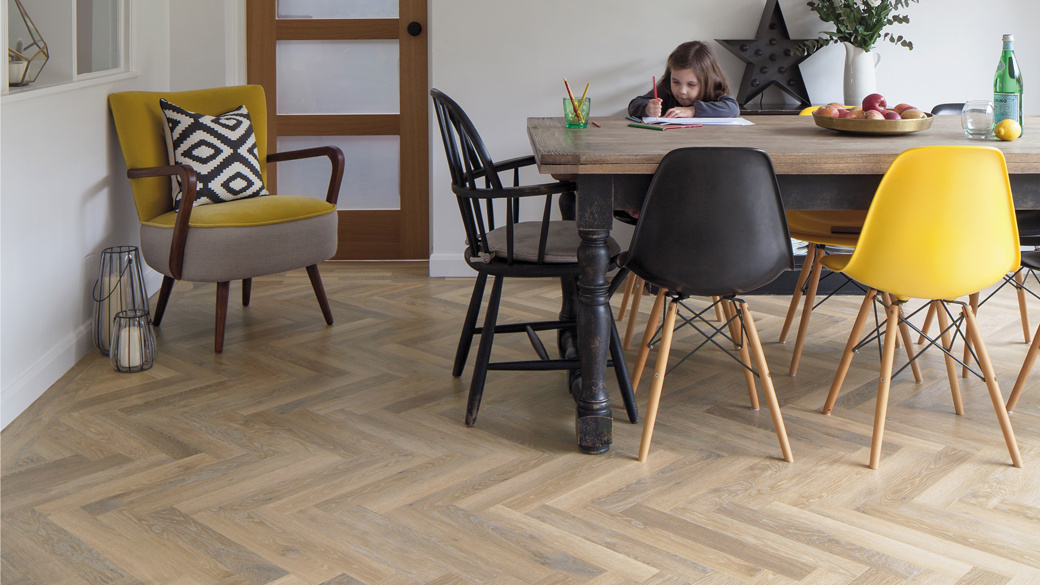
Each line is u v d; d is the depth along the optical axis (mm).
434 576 1731
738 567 1764
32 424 2436
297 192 4402
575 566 1767
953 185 2027
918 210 2070
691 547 1834
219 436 2365
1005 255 2119
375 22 4230
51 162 2771
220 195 3238
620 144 2277
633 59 4023
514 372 2854
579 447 2283
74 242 2961
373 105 4324
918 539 1865
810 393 2688
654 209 2072
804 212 3020
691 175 2020
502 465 2205
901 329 2756
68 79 2922
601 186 2127
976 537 1872
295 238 3131
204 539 1855
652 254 2129
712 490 2076
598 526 1917
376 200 4406
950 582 1715
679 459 2236
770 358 3000
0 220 2445
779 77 3914
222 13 3994
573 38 4000
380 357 3008
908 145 2246
